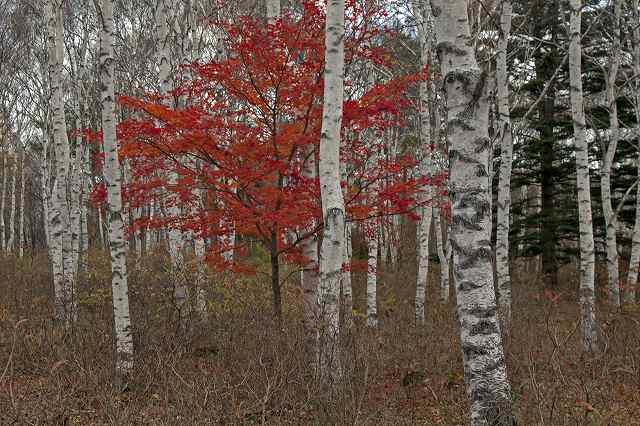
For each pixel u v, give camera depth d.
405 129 19.44
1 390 5.34
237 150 7.84
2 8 18.16
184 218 8.51
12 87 22.23
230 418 4.71
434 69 12.05
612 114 12.36
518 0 12.38
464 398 6.13
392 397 6.00
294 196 7.86
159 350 6.52
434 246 25.98
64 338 7.21
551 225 17.59
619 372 6.39
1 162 29.44
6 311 9.26
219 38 12.95
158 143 7.77
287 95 7.73
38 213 41.03
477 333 3.83
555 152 17.89
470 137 3.91
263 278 14.39
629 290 12.66
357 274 17.92
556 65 16.33
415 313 12.40
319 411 4.91
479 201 3.89
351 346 6.46
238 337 7.59
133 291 11.00
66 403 5.04
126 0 19.84
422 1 12.02
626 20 13.55
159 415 5.09
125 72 19.66
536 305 13.62
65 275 9.48
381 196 8.44
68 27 16.75
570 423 4.64
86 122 17.22
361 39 8.70
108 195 6.67
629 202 18.38
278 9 8.87
